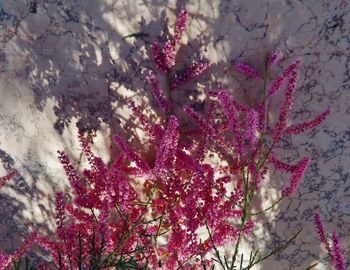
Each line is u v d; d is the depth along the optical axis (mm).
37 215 349
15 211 349
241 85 301
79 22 284
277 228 354
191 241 262
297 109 308
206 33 288
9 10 281
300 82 300
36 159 325
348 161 325
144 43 290
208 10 282
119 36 288
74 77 298
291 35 287
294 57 292
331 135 316
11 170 330
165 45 274
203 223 261
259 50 291
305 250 363
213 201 262
